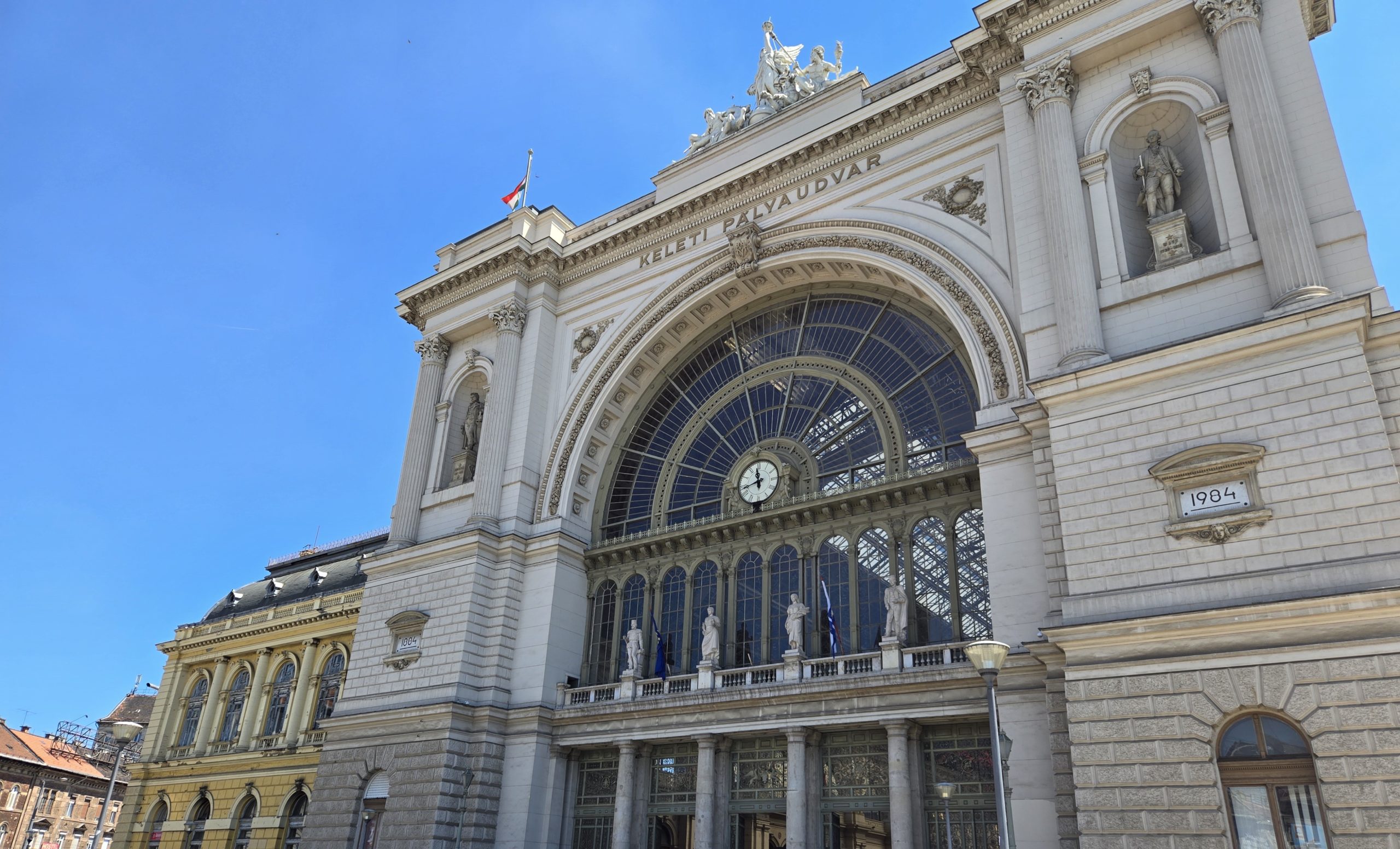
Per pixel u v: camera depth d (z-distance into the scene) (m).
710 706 29.30
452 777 31.30
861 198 32.88
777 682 28.34
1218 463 20.33
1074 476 22.31
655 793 30.66
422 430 40.00
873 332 32.84
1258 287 22.38
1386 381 19.97
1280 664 18.58
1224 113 24.19
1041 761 22.73
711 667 30.27
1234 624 19.08
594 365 37.44
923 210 31.12
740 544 32.78
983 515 26.61
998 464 25.81
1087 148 26.27
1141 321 23.70
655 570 34.41
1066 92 27.05
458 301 41.78
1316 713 17.94
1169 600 20.02
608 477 37.28
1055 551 23.22
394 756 32.69
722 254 35.59
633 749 30.83
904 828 24.86
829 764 27.69
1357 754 17.34
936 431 30.20
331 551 57.00
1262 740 18.48
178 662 52.97
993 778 24.62
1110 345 23.94
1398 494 18.48
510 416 37.66
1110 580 20.94
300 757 43.75
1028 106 28.11
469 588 34.12
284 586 54.47
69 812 78.38
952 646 25.88
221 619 53.25
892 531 29.58
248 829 44.50
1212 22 24.73
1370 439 19.09
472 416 40.19
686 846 29.36
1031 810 22.42
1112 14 26.80
